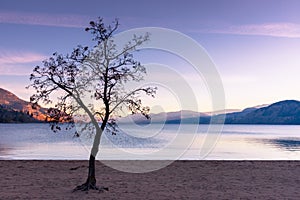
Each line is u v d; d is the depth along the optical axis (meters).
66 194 10.02
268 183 12.38
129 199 9.55
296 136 67.25
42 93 10.12
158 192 10.59
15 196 9.75
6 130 91.00
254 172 14.84
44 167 15.59
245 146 39.12
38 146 35.59
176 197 9.95
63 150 30.77
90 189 10.44
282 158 25.78
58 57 10.13
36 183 11.83
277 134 78.19
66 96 10.16
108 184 11.78
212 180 12.89
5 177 13.02
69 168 15.38
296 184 12.25
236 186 11.78
